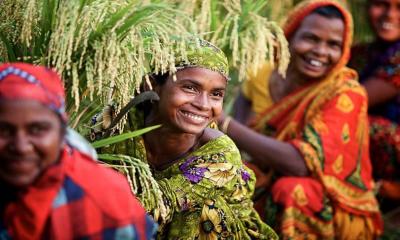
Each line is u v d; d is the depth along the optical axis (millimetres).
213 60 3229
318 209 4281
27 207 2264
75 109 3051
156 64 3014
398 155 5055
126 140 3348
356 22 5285
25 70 2266
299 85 4535
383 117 5129
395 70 5047
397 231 4977
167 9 3090
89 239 2305
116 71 2928
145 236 2424
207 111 3246
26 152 2207
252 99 4914
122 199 2367
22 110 2201
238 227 3477
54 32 2920
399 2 5062
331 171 4344
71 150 2389
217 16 3793
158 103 3279
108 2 2994
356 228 4465
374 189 5020
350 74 4527
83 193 2314
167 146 3338
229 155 3369
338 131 4359
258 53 3561
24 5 2963
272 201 4289
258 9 3775
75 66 2879
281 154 4289
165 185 3242
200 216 3363
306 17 4426
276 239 3650
